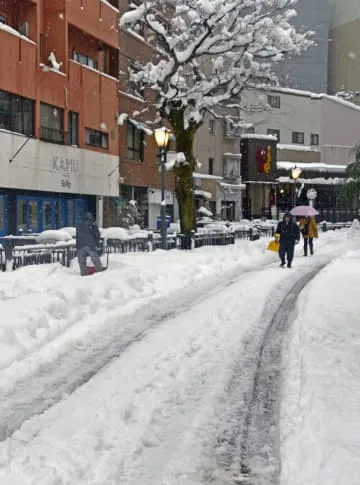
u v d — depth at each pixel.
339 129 65.44
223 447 5.32
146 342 9.08
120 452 5.16
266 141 55.84
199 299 13.12
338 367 7.33
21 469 4.80
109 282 13.59
